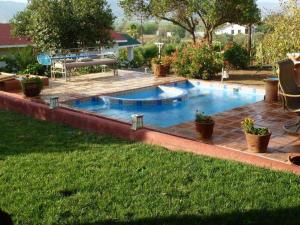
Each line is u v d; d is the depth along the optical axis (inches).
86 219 160.9
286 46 390.0
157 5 685.9
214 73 553.9
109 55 657.0
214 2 643.5
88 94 441.7
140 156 231.3
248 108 366.9
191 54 561.3
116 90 466.0
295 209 166.6
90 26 737.0
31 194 182.2
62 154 236.4
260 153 240.8
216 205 171.2
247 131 243.6
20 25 778.8
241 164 218.1
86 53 654.5
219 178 198.2
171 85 523.2
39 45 710.5
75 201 175.5
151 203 173.3
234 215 162.7
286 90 268.8
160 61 581.9
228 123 314.5
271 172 205.6
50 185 191.5
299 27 391.9
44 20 701.9
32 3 752.3
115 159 226.2
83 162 222.1
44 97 417.1
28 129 294.0
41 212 166.6
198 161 222.5
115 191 185.2
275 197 177.2
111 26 780.6
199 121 270.1
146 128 291.6
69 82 524.7
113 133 279.0
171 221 159.2
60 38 712.4
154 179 197.8
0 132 285.4
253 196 178.4
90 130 291.1
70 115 306.8
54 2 718.5
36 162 222.7
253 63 671.8
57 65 551.2
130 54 1083.3
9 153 239.0
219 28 810.8
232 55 636.7
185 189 186.7
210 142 264.1
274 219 159.8
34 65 589.3
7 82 455.2
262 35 532.4
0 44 801.6
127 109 411.8
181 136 274.4
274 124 310.5
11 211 166.7
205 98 464.8
